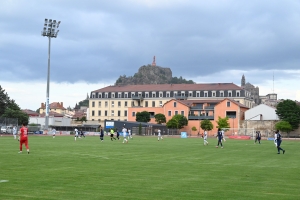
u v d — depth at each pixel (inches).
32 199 512.1
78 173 767.7
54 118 5733.3
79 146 1788.9
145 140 2908.5
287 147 2082.9
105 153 1337.4
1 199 509.4
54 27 3700.8
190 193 572.4
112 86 6786.4
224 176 764.0
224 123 4886.8
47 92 3762.3
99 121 6343.5
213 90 6048.2
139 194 558.6
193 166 949.2
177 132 5260.8
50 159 1064.8
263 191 597.9
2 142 2065.7
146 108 5753.0
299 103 5777.6
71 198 522.3
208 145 2176.4
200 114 5497.1
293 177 762.8
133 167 898.7
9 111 4367.6
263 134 4840.1
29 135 3513.8
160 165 956.0
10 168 834.2
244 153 1505.9
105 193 561.3
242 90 5944.9
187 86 6363.2
